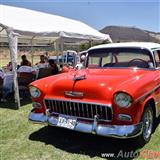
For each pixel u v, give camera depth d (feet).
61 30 31.94
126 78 15.06
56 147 15.29
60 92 14.98
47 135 17.20
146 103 14.74
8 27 24.00
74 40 41.88
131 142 15.19
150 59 17.46
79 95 14.20
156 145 15.23
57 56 53.72
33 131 18.03
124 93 12.97
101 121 13.78
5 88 27.09
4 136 17.19
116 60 18.47
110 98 13.41
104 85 13.87
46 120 15.51
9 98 28.22
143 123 14.47
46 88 15.74
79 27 41.19
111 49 18.71
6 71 31.42
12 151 14.83
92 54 19.52
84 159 13.69
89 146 15.33
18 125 19.36
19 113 22.70
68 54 55.06
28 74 27.94
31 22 30.55
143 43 19.02
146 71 17.07
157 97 16.24
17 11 34.65
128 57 18.08
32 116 16.12
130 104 13.02
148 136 15.52
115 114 13.39
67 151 14.73
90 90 13.93
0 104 26.11
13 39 24.13
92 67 19.38
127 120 13.29
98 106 13.64
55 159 13.75
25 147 15.35
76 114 14.49
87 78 15.10
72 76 16.26
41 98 15.78
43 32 28.86
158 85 16.31
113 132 13.37
